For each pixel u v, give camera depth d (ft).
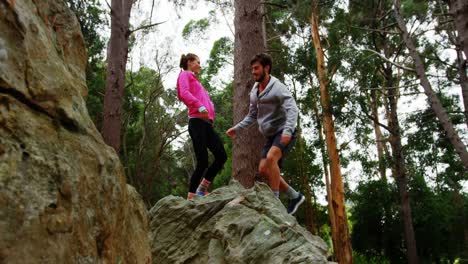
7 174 3.51
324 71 56.85
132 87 60.70
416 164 58.39
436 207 59.57
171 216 12.93
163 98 59.82
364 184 63.82
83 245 4.22
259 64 12.78
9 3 4.15
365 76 55.62
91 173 4.69
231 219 11.94
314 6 56.85
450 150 56.70
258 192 12.48
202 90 14.62
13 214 3.44
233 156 22.27
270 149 12.39
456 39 42.06
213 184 70.64
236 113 23.17
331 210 59.47
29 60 4.33
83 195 4.40
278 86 12.55
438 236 59.67
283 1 56.29
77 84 5.69
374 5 60.80
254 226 11.25
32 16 4.74
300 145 63.57
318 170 62.69
